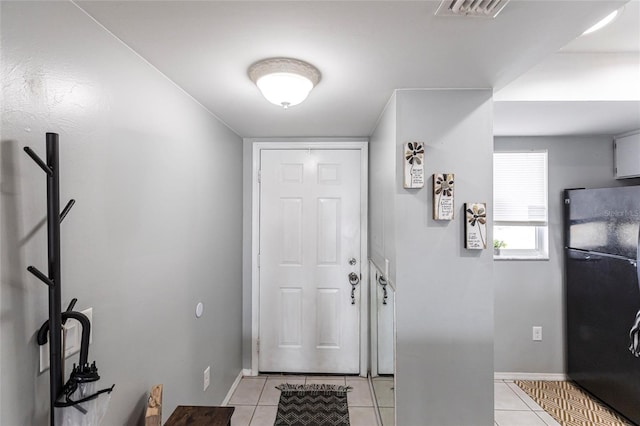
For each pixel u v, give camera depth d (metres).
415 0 1.01
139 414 1.38
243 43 1.28
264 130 2.75
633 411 2.30
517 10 1.07
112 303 1.21
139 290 1.38
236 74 1.58
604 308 2.53
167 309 1.63
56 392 0.86
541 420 2.40
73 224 1.02
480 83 1.69
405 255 1.77
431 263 1.76
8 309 0.83
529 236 3.04
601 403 2.60
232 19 1.11
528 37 1.24
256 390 2.77
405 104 1.77
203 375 2.11
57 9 0.96
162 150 1.57
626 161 2.82
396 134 1.78
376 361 2.56
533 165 2.98
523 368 2.97
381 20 1.12
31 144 0.88
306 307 3.04
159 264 1.55
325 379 2.96
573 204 2.83
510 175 2.99
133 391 1.34
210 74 1.58
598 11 1.07
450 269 1.76
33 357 0.89
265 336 3.06
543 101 2.14
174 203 1.70
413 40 1.26
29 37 0.87
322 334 3.04
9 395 0.83
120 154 1.26
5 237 0.82
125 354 1.29
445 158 1.77
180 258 1.77
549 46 1.31
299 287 3.05
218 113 2.24
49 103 0.94
